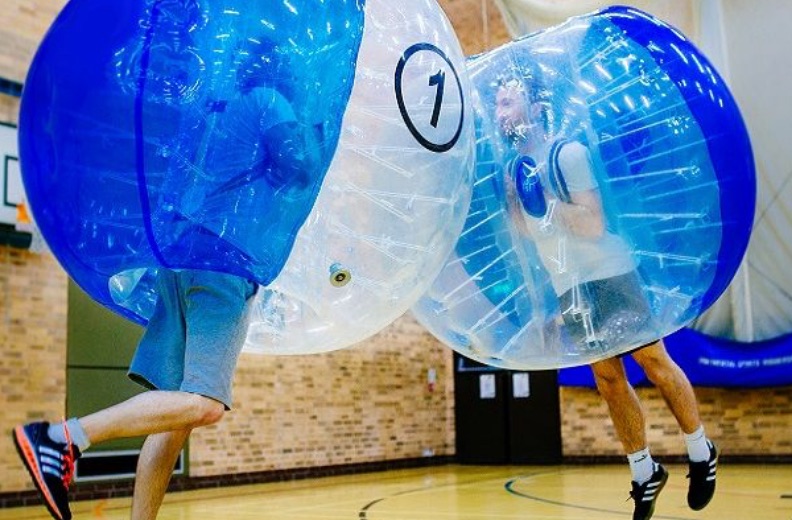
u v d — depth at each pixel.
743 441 8.96
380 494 6.87
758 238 8.60
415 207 2.29
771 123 8.58
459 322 2.83
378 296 2.37
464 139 2.42
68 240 2.27
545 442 10.30
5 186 6.68
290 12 2.13
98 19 2.18
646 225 2.66
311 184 2.13
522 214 2.67
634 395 3.27
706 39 8.80
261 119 2.09
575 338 2.75
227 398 2.22
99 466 7.31
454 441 11.09
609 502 5.52
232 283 2.28
